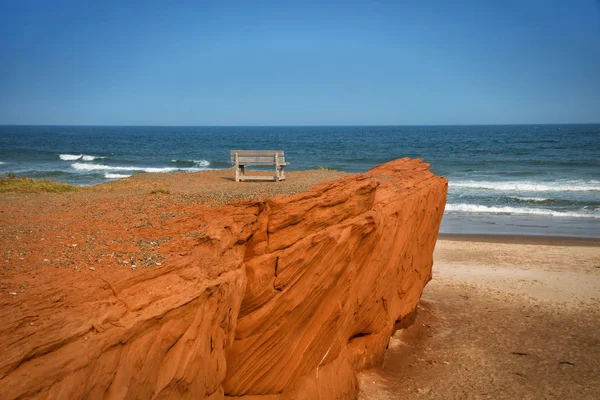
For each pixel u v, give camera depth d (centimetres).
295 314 765
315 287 795
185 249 644
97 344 430
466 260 2083
